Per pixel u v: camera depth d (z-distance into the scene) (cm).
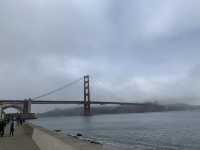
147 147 3734
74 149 766
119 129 7381
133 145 3919
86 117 18600
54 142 1020
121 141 4394
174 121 10844
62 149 880
